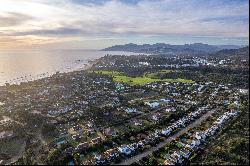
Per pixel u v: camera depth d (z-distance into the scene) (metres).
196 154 193.00
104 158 185.62
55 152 188.12
